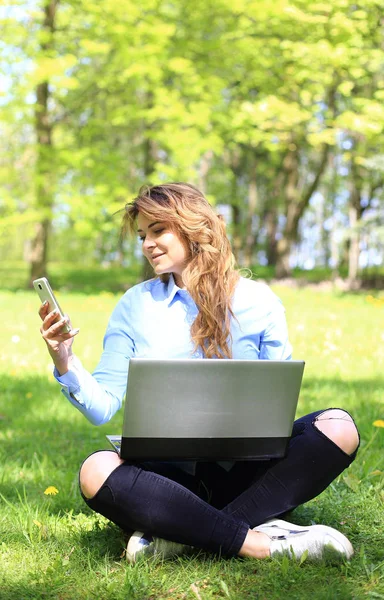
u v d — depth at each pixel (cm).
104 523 292
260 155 2841
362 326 1030
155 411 234
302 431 259
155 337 261
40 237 1962
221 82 1598
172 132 1591
